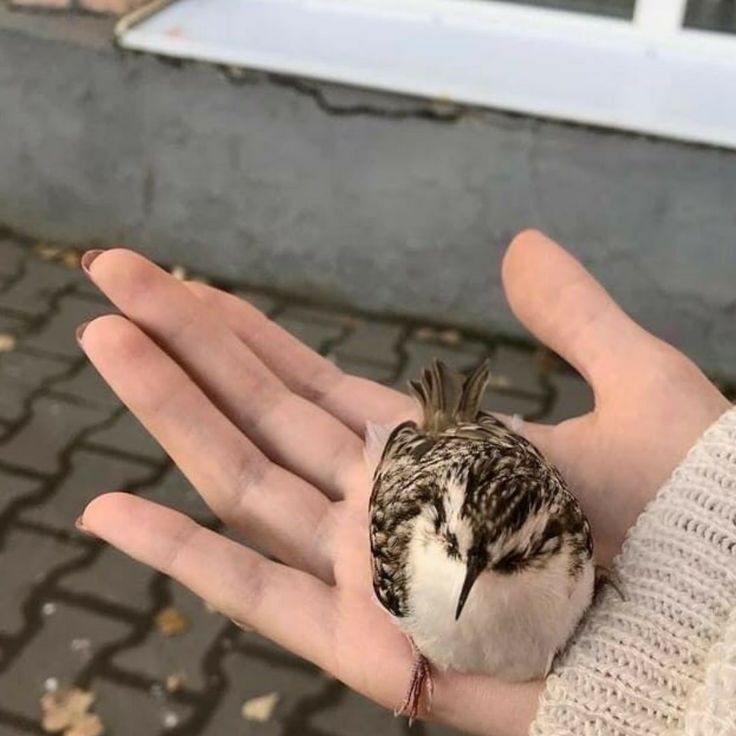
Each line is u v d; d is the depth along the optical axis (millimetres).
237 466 195
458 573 157
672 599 171
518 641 164
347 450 207
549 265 218
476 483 160
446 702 174
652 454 197
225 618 293
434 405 207
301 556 194
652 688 165
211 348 204
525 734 172
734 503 176
